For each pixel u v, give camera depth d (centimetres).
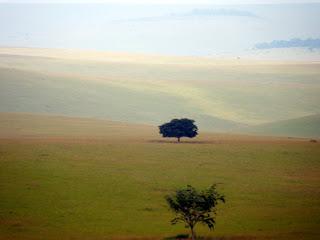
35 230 19362
